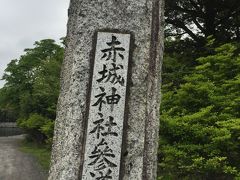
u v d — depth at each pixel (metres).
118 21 3.94
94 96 3.82
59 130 3.86
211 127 8.58
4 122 59.31
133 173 3.70
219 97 9.58
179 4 15.39
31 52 37.97
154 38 3.99
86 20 3.94
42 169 18.94
